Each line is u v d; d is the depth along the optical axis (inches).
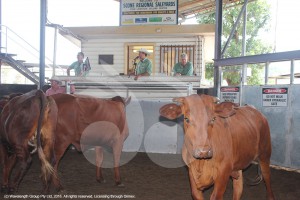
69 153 419.5
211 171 175.9
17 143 225.6
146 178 308.5
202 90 439.5
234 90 391.9
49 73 778.8
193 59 560.4
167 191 268.2
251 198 249.9
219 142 175.9
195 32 535.8
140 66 474.3
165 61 569.6
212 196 177.9
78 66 506.6
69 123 255.8
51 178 233.1
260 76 899.4
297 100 330.3
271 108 352.2
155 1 544.4
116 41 582.6
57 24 524.7
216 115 175.3
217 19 449.4
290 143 336.8
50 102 229.8
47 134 227.9
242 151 197.9
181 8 622.8
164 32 543.8
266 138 226.2
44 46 505.4
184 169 345.1
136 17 550.3
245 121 207.3
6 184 252.8
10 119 228.7
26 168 232.4
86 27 559.2
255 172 330.3
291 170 335.6
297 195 256.7
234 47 872.9
